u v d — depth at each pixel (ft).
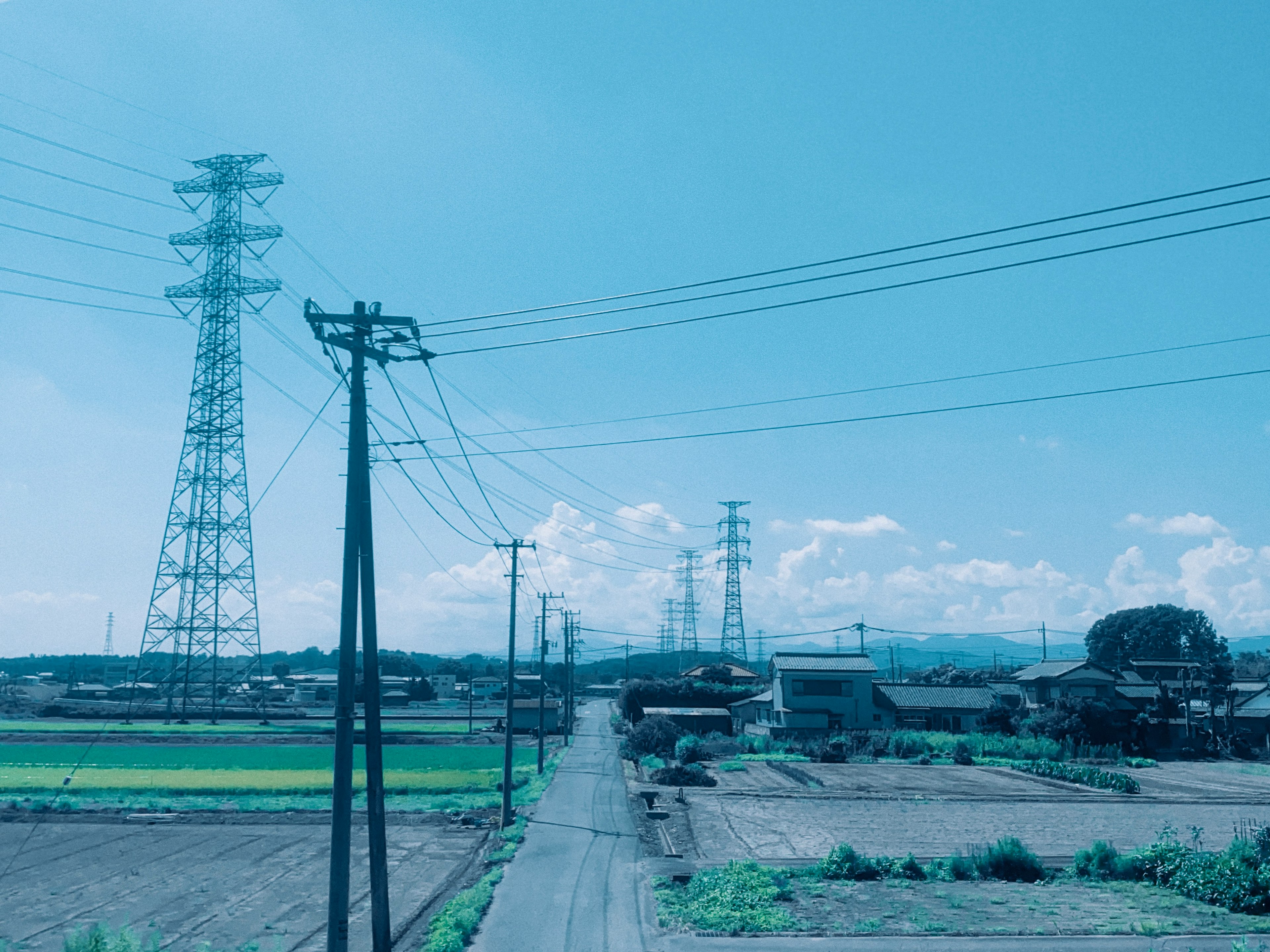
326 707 378.94
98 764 173.17
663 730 211.20
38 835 104.63
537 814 117.91
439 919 64.75
